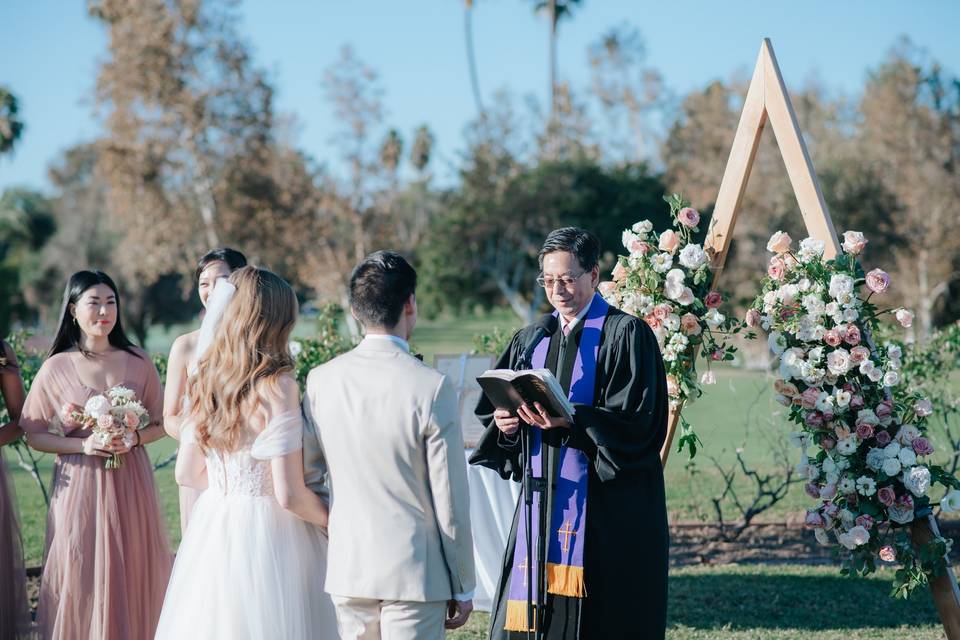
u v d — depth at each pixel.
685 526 8.11
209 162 33.78
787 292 4.48
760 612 5.65
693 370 4.74
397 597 2.87
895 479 4.37
